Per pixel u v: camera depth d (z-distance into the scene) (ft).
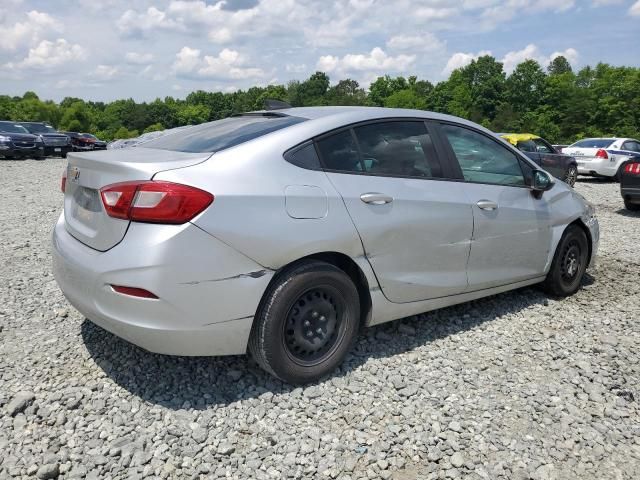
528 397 10.62
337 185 10.75
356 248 10.87
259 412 9.84
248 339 9.98
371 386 10.85
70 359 11.68
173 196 9.00
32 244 22.02
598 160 56.54
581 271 16.81
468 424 9.66
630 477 8.45
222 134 11.26
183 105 482.69
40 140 83.15
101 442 8.91
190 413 9.77
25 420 9.42
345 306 10.99
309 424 9.57
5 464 8.30
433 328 13.80
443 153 12.92
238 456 8.68
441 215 12.26
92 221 10.07
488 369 11.73
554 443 9.22
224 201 9.34
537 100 335.26
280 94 452.35
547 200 15.37
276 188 9.94
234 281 9.48
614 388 11.05
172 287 9.04
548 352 12.60
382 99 416.67
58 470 8.16
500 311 15.16
